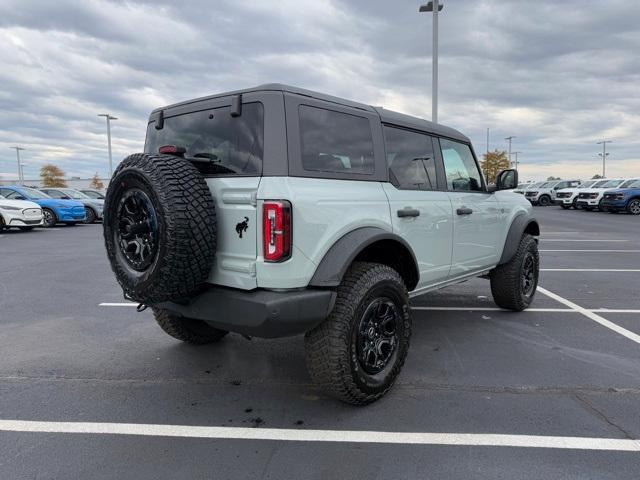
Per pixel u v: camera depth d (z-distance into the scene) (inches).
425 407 127.4
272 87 115.3
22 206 627.8
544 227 694.5
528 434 112.9
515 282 213.5
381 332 130.3
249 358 165.9
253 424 119.0
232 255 114.9
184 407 128.7
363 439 111.3
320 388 127.4
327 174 121.6
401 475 97.3
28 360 163.6
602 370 152.6
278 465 101.1
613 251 445.1
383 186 139.8
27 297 257.1
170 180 108.9
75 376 149.9
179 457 104.3
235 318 112.8
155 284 110.2
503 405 128.3
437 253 161.9
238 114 118.2
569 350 172.1
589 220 823.7
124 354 169.9
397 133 151.5
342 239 120.8
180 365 159.5
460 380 145.2
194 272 110.9
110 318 216.5
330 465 101.0
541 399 131.7
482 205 189.2
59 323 208.4
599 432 113.6
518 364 158.4
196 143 130.0
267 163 111.9
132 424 119.3
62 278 310.5
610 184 1080.8
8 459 103.4
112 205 120.6
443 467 100.0
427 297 259.6
